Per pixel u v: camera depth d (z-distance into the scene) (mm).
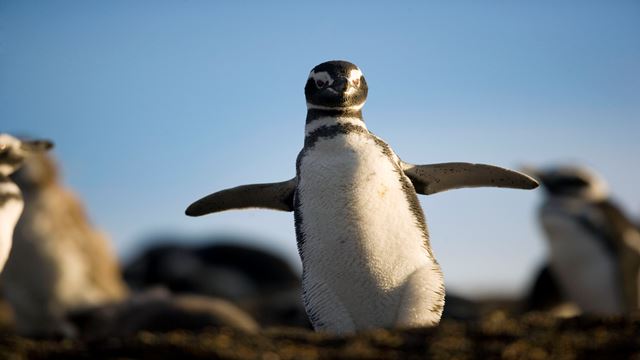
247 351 19172
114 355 19531
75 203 42719
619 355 18250
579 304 51312
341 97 21922
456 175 22797
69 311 40812
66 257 41312
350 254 20953
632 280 49844
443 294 21344
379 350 18875
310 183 21359
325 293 21172
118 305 37844
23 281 41125
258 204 22828
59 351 19922
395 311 21109
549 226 50594
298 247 21438
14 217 26516
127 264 65250
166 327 35312
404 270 21078
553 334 19250
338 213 21031
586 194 51344
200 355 19188
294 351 19094
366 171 21281
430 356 18438
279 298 50375
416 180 22672
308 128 22219
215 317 35312
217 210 23047
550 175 52219
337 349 19094
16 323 41844
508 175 22766
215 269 65250
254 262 66812
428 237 21625
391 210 21234
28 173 41062
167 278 63188
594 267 50281
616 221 50594
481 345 18891
